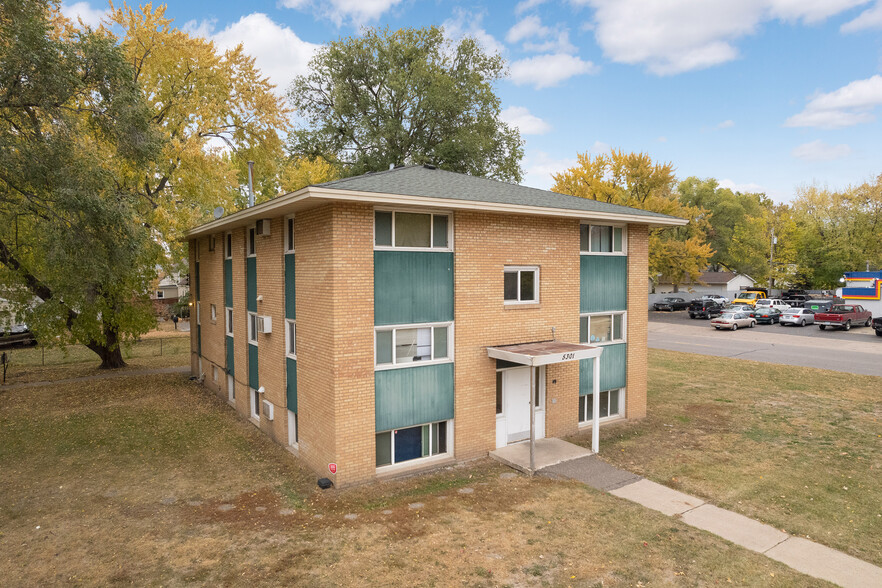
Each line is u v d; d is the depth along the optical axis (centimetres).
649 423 1574
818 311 4025
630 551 845
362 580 770
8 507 1032
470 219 1259
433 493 1090
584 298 1501
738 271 6072
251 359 1623
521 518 966
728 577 773
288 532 920
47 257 1571
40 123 1500
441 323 1238
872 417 1605
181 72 2478
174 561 825
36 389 2095
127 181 2284
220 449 1381
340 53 4075
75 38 1870
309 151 4272
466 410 1278
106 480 1172
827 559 825
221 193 2656
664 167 4403
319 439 1179
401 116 4166
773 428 1513
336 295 1087
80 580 773
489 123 4116
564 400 1457
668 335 3547
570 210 1332
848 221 5331
